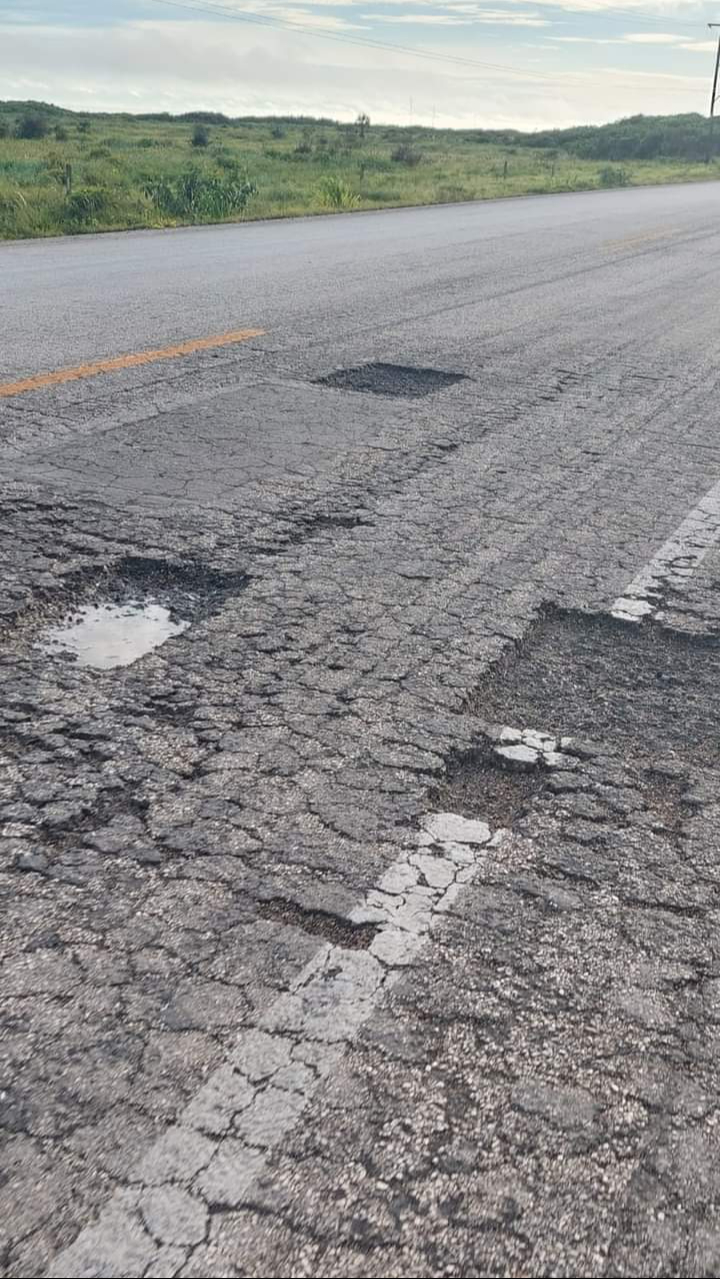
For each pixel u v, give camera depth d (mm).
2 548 4172
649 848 2605
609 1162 1760
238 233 17984
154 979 2094
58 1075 1866
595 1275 1597
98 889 2346
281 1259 1588
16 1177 1684
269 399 6621
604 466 5699
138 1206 1649
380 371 7543
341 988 2094
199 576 4062
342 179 33594
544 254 15578
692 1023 2061
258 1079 1874
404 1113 1823
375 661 3473
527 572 4277
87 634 3566
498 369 7801
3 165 31391
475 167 51031
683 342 9125
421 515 4836
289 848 2518
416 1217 1654
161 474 5152
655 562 4461
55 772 2771
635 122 98688
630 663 3598
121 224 19344
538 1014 2057
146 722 3029
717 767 2994
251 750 2918
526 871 2484
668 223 22547
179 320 9070
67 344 7902
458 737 3053
